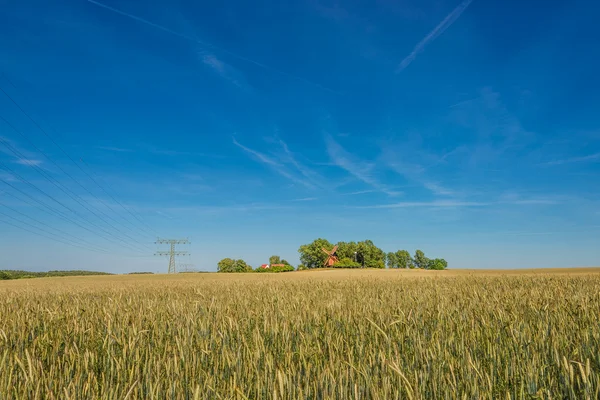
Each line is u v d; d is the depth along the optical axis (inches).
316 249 4618.6
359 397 136.9
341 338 219.6
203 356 192.5
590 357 185.0
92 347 222.4
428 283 732.7
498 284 671.8
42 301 479.8
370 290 585.6
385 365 161.9
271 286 752.3
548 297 412.5
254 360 178.9
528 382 151.9
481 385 147.0
